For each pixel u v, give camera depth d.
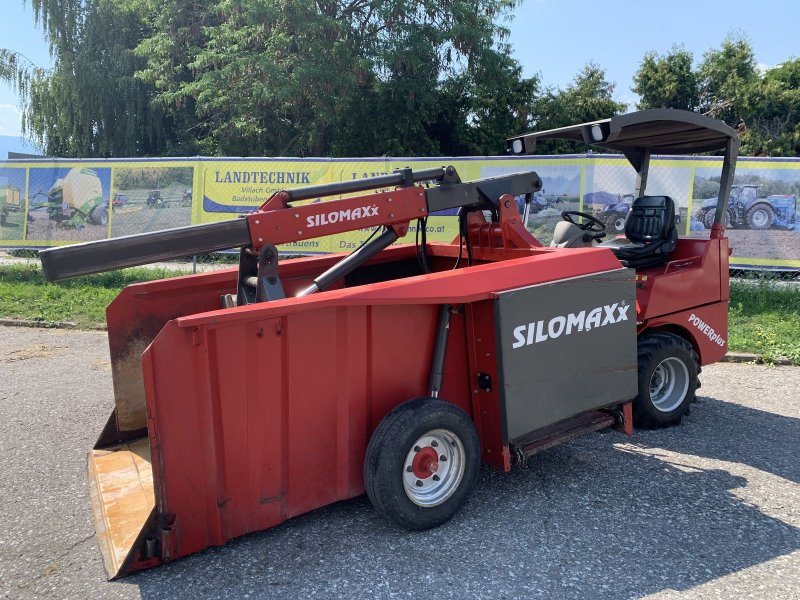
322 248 10.92
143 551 3.03
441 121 21.44
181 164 11.76
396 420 3.31
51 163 12.27
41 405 5.60
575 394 3.83
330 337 3.29
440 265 5.21
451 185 4.27
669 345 4.89
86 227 12.30
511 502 3.81
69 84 22.31
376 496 3.30
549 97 23.53
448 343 3.72
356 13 19.48
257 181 11.50
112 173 12.06
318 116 19.05
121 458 4.09
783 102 25.06
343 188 4.00
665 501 3.82
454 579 3.04
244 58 18.17
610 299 3.92
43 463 4.40
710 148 5.71
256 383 3.11
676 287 5.01
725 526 3.53
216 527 3.10
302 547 3.31
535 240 4.38
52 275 3.39
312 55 17.73
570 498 3.85
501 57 19.09
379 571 3.10
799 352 7.07
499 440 3.62
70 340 8.01
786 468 4.30
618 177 10.09
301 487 3.33
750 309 8.88
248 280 3.95
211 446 3.04
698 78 26.88
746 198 10.14
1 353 7.37
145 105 22.92
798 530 3.50
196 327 2.91
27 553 3.29
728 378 6.46
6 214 12.52
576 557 3.22
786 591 2.96
